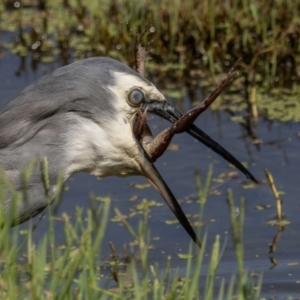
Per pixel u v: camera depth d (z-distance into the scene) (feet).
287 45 49.47
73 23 54.54
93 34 51.83
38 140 26.76
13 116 26.89
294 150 41.24
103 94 27.07
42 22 54.34
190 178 39.11
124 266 33.14
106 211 22.91
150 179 28.04
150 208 37.42
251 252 34.86
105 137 27.17
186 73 49.19
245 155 40.91
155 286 24.08
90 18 53.72
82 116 26.99
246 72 46.91
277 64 49.01
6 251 23.38
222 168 39.96
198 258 23.72
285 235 35.70
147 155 27.89
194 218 36.63
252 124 43.62
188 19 51.21
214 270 23.18
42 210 27.12
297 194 38.09
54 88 26.91
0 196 25.61
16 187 26.63
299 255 34.58
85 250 23.04
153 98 28.02
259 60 49.57
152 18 50.93
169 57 50.60
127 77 27.40
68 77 27.02
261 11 50.75
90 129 27.02
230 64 50.03
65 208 37.29
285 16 50.26
